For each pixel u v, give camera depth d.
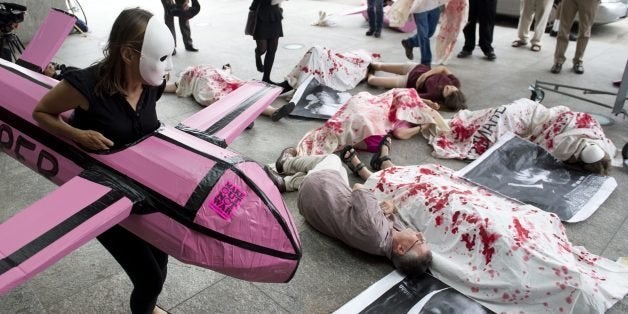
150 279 1.82
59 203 1.43
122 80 1.63
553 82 5.76
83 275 2.54
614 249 2.92
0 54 4.39
